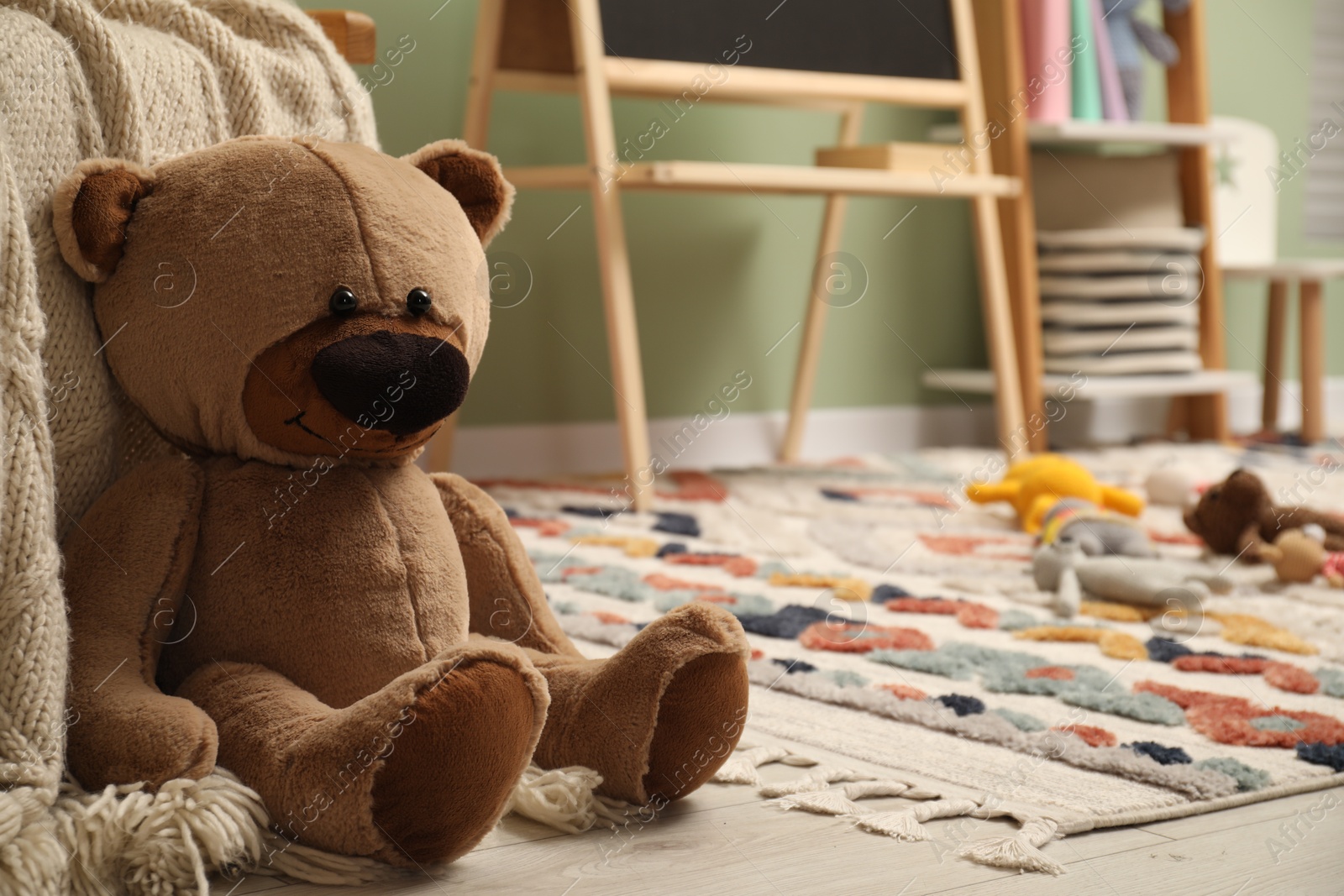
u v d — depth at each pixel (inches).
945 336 111.2
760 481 87.4
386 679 27.9
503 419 90.6
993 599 52.9
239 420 27.9
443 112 85.4
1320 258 132.0
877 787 30.3
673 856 26.3
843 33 82.6
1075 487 66.4
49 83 28.1
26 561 24.0
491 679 23.9
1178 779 30.6
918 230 108.4
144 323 27.8
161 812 23.6
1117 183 104.9
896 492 83.1
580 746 28.6
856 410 107.0
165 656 28.1
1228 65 124.1
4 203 24.3
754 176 74.3
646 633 28.3
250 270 27.0
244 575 27.5
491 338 89.1
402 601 28.3
